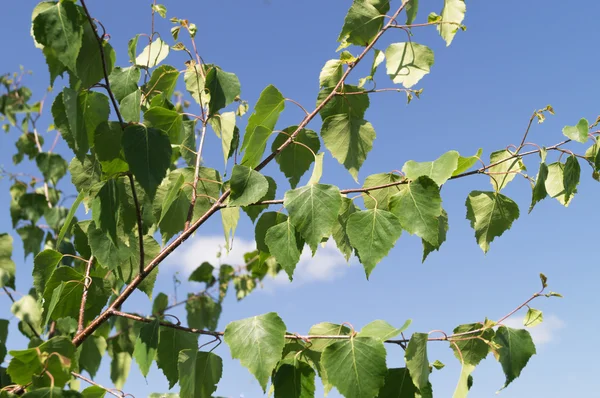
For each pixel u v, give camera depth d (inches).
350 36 26.6
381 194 25.7
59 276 25.0
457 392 23.7
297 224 22.5
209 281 46.2
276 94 25.4
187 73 28.5
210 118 27.3
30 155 48.3
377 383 21.0
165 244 28.1
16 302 34.4
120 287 33.5
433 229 22.1
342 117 26.8
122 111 24.6
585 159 26.3
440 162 23.0
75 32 21.3
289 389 22.5
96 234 25.3
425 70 26.5
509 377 23.0
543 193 25.5
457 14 26.3
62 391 19.8
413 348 21.2
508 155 26.2
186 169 28.1
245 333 22.1
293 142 26.4
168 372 24.8
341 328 24.5
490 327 23.4
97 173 27.5
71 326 34.8
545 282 23.3
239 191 23.4
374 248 22.1
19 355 20.3
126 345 37.0
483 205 26.4
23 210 41.7
